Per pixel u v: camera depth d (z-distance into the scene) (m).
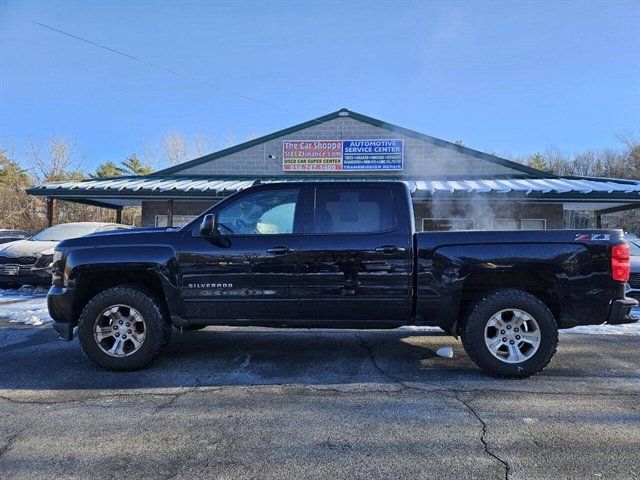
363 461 3.09
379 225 4.93
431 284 4.79
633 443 3.33
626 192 12.22
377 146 16.17
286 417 3.82
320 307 4.90
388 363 5.39
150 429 3.60
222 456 3.17
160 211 16.59
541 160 57.69
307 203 5.04
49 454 3.21
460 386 4.57
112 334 5.08
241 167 16.66
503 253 4.70
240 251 4.94
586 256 4.67
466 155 15.85
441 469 2.98
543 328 4.67
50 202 15.03
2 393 4.42
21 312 8.81
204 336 6.81
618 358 5.62
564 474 2.91
